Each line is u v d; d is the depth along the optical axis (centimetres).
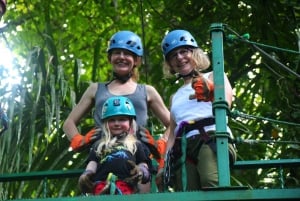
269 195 535
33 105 784
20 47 1312
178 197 541
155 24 1255
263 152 1038
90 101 716
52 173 687
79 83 855
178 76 687
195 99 647
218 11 1141
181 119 647
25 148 786
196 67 673
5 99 779
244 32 1110
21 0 1382
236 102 1072
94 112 711
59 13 1403
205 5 1162
